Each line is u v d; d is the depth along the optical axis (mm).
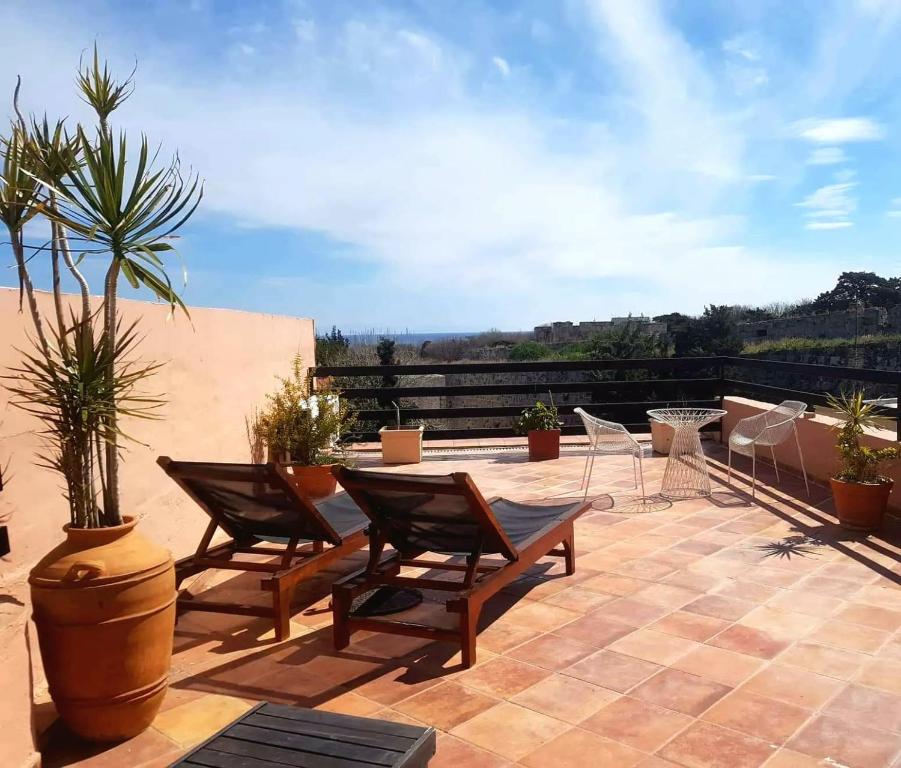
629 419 17672
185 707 2906
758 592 4043
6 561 2691
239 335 5949
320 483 6750
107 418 2646
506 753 2516
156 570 2627
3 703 2221
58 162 2578
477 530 3590
